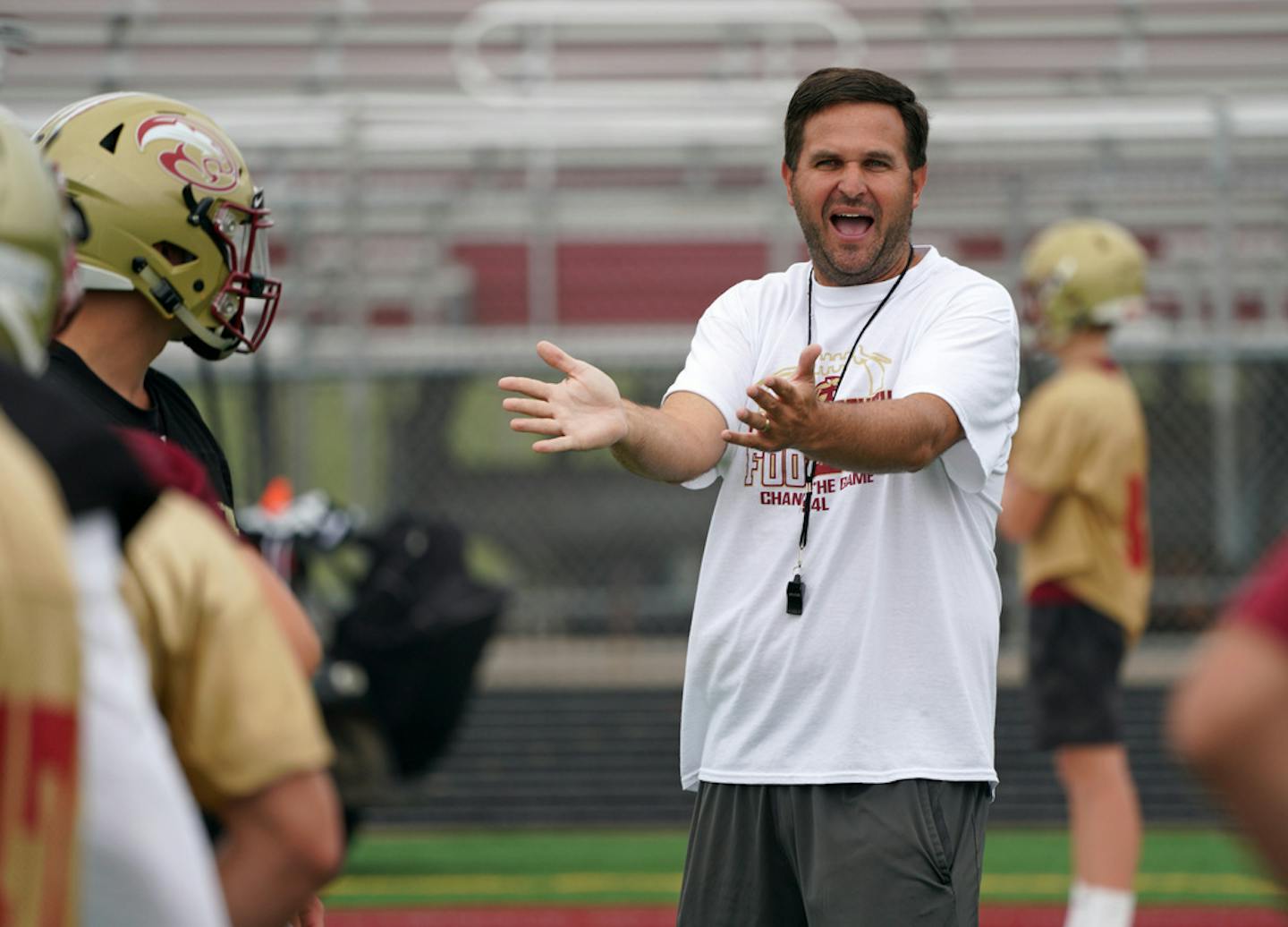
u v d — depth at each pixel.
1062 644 22.03
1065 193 41.53
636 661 42.31
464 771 35.53
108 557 5.73
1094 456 21.95
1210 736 5.41
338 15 51.94
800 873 12.51
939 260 13.13
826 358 12.93
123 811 5.62
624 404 11.73
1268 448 42.69
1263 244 45.00
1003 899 26.58
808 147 12.74
